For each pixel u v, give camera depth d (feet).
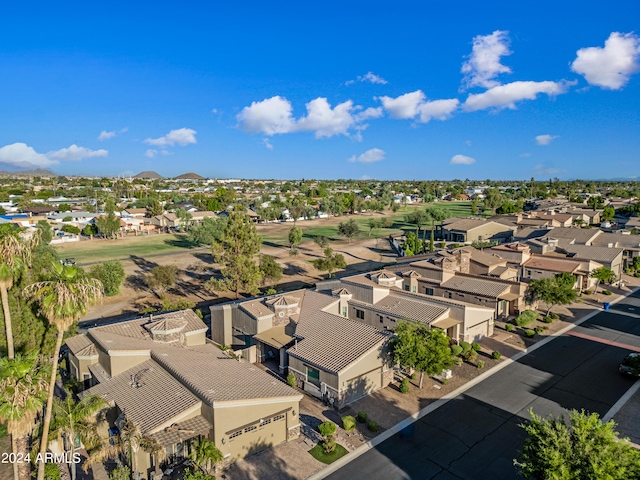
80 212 517.55
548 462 63.05
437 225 467.52
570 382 123.44
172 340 125.90
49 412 78.33
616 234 294.05
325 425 94.68
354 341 123.03
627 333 162.30
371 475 85.20
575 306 196.85
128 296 220.43
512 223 387.14
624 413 106.52
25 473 79.46
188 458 90.02
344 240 406.41
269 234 453.99
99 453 83.87
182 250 351.67
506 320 176.14
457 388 120.78
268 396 94.89
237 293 195.42
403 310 154.10
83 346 120.16
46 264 119.85
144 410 91.45
